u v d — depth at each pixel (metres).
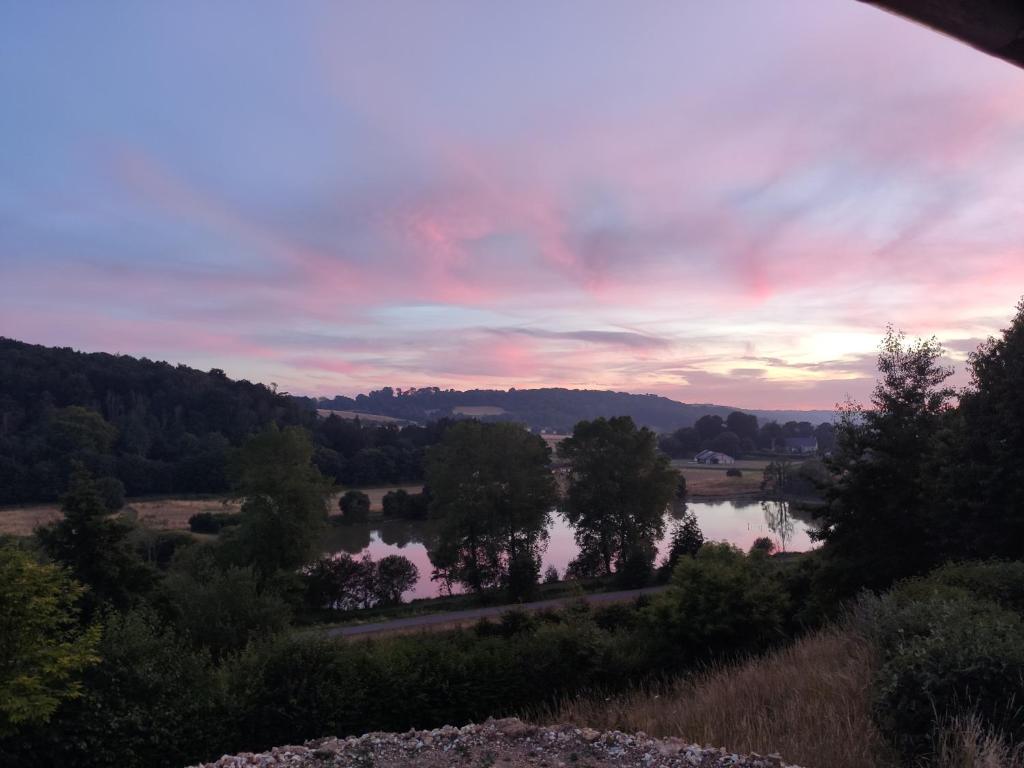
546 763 5.74
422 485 115.69
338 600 47.59
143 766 11.91
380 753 6.22
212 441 111.56
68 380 117.81
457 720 14.38
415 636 28.23
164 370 139.50
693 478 121.56
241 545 44.19
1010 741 4.86
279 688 13.29
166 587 27.08
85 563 25.62
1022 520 18.20
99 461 94.31
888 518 21.48
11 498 83.44
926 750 5.23
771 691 8.00
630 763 5.64
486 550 53.78
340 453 120.81
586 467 57.88
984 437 19.83
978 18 2.05
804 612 21.08
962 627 5.82
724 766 5.39
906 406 22.73
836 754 5.54
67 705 11.66
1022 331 19.20
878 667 7.01
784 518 80.62
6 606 10.32
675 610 17.36
